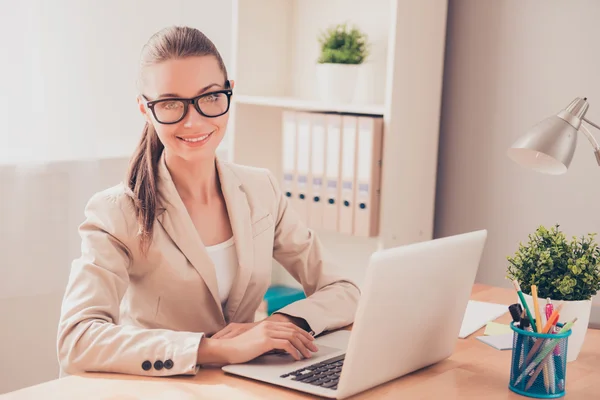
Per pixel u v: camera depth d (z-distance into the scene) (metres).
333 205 2.85
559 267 1.67
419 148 2.83
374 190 2.75
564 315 1.66
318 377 1.50
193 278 1.79
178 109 1.68
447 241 1.54
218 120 1.72
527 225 2.83
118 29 3.03
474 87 2.90
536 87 2.76
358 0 3.03
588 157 2.67
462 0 2.89
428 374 1.58
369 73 3.02
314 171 2.89
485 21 2.85
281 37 3.20
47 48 2.86
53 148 2.91
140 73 1.75
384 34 2.97
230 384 1.49
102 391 1.45
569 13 2.67
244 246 1.88
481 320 1.95
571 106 1.73
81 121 2.96
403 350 1.50
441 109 2.98
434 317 1.55
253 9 3.08
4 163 2.79
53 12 2.86
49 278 2.92
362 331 1.37
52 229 2.91
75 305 1.65
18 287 2.86
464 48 2.90
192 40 1.71
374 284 1.35
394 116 2.70
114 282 1.70
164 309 1.82
